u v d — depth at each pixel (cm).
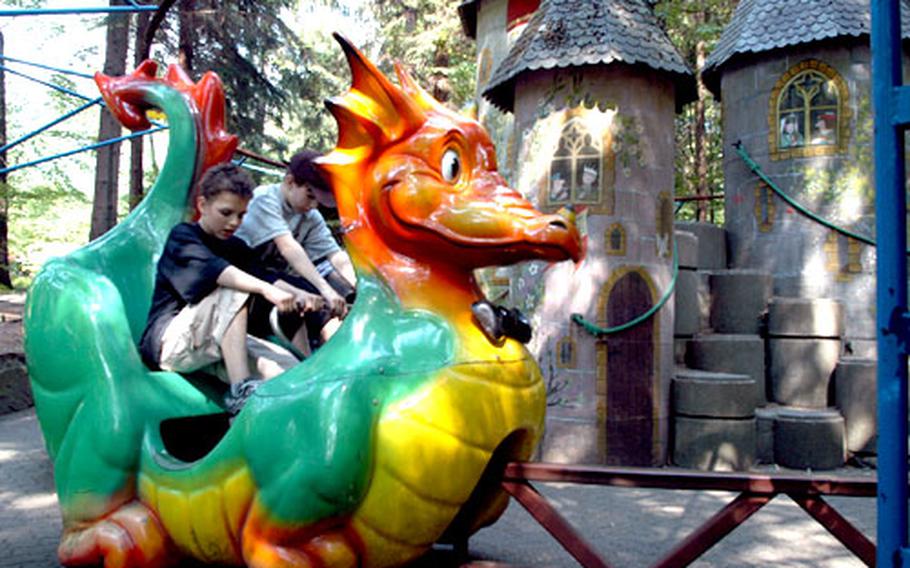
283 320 327
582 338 583
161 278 308
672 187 623
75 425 298
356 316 256
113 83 377
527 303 612
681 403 592
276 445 238
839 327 651
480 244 246
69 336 304
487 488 268
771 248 719
